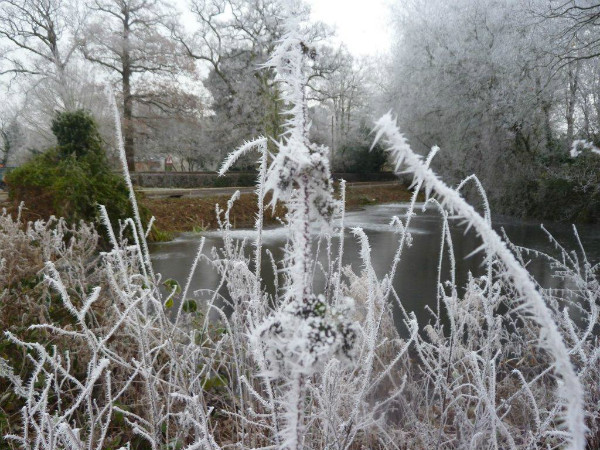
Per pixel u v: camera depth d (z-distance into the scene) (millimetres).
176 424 2021
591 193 15422
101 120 20781
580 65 15617
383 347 2459
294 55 812
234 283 1996
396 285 6586
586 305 4641
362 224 15219
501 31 18016
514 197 18109
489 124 18250
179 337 2498
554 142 18078
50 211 9359
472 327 2307
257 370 1938
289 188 754
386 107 25797
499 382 2395
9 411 2322
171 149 32312
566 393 569
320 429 1649
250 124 28844
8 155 31188
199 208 16375
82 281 2803
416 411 2219
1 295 2506
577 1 14477
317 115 34375
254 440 1651
